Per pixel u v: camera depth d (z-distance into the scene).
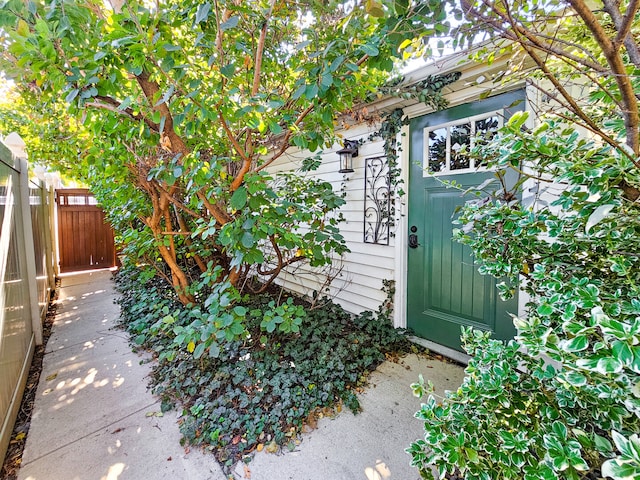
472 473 0.96
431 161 2.61
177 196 2.77
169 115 1.82
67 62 1.46
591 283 1.06
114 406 1.96
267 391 2.00
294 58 2.00
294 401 1.91
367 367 2.37
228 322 1.96
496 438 1.01
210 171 1.83
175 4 1.82
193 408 1.86
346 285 3.52
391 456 1.55
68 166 4.55
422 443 1.11
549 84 1.80
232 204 1.81
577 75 1.26
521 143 0.99
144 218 2.98
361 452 1.57
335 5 1.50
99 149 2.26
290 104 2.03
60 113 3.49
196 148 1.91
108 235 6.66
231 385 2.10
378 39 1.37
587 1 1.26
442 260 2.57
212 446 1.62
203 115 1.54
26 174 2.79
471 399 1.10
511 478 0.91
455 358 2.45
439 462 1.01
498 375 1.11
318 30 1.69
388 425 1.77
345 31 1.53
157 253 3.28
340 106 1.79
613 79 0.97
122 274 5.34
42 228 3.99
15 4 1.31
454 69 2.07
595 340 0.94
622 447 0.68
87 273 6.12
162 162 2.07
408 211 2.81
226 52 1.81
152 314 3.30
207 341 1.98
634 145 0.83
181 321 2.95
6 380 1.76
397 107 2.70
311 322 2.99
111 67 1.50
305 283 4.16
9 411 1.74
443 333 2.61
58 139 3.61
